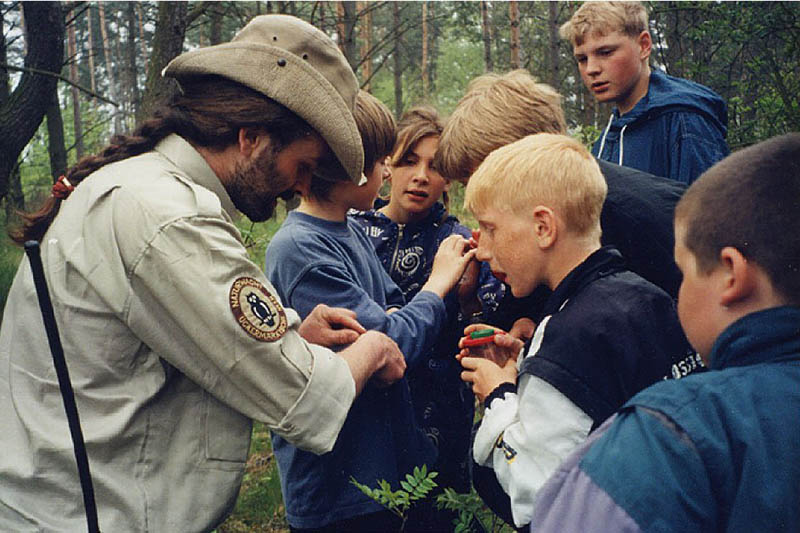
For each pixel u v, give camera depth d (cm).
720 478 102
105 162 179
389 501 209
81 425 165
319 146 186
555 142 182
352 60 924
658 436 105
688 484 101
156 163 176
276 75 178
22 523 165
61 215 172
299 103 179
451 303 247
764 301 109
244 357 164
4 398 172
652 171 306
